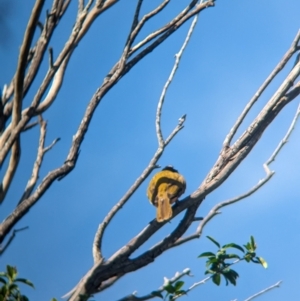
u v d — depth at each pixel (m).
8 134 8.96
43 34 9.24
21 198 9.03
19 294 9.29
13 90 9.45
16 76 8.68
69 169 9.24
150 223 10.82
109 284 9.60
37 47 9.22
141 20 10.45
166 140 9.86
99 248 9.71
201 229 10.49
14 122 8.90
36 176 9.24
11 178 8.76
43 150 9.42
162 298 9.62
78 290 9.22
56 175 9.05
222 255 10.55
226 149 11.24
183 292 9.66
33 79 9.16
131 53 10.52
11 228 8.60
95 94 9.97
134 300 9.34
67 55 9.88
